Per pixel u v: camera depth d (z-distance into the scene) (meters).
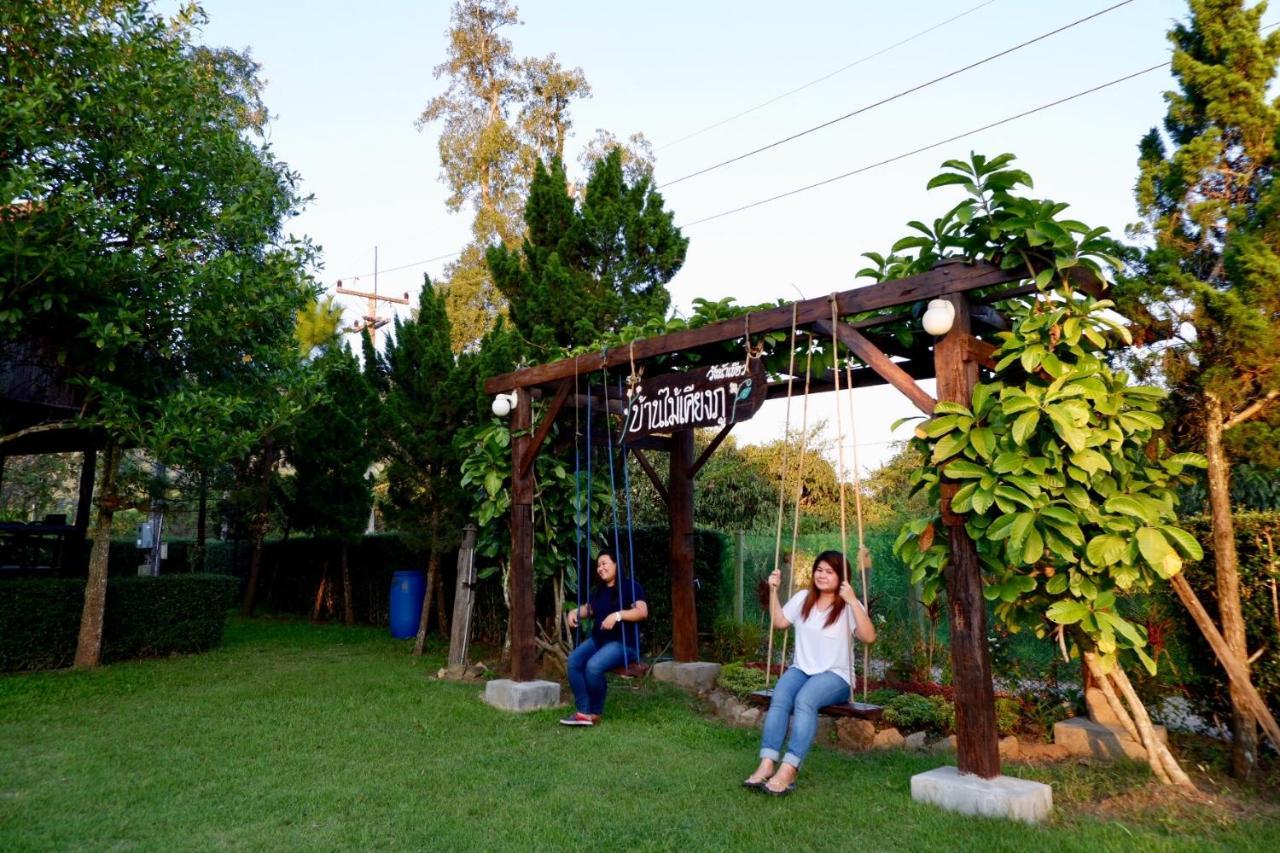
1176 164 5.10
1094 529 4.50
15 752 5.76
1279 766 4.82
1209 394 4.77
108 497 9.62
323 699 7.50
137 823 4.38
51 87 7.64
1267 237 4.68
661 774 5.16
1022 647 6.35
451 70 22.34
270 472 14.84
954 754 5.55
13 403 10.43
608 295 10.68
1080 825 4.13
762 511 16.62
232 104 14.29
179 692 7.89
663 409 6.32
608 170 11.51
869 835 4.06
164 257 8.67
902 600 8.67
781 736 4.81
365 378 11.06
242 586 18.39
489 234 21.31
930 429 4.43
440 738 6.11
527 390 7.64
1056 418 4.14
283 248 9.61
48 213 7.60
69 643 9.41
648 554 9.95
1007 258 4.43
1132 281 4.88
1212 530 5.01
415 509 10.58
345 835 4.21
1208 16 5.18
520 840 4.12
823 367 6.21
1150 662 4.34
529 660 7.30
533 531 7.80
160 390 9.36
